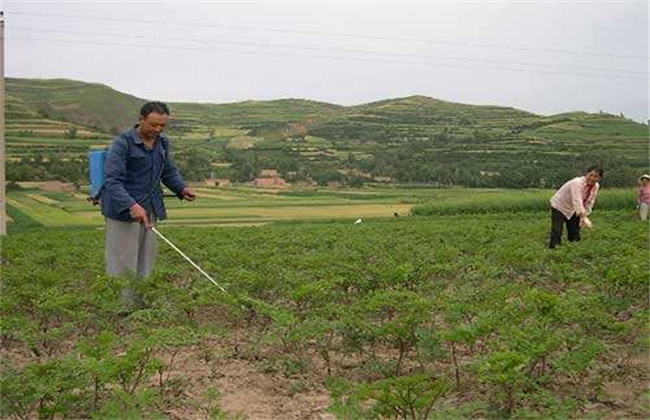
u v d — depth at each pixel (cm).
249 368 830
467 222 3278
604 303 911
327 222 4409
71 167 8512
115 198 1094
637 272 1021
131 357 649
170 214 5584
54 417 662
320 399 724
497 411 645
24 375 638
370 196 7612
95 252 1667
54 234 2612
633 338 870
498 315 770
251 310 995
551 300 809
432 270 1166
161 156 1155
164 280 1150
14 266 1403
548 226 2388
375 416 575
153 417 627
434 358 781
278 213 5656
